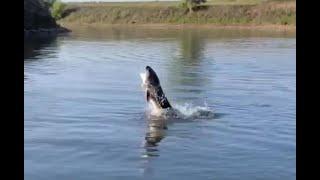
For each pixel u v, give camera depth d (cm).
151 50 5303
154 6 13350
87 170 1290
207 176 1252
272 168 1309
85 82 2919
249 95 2472
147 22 12662
